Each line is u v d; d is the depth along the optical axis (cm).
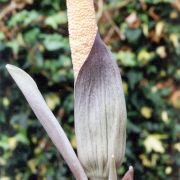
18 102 82
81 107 27
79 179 27
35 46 80
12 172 83
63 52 81
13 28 81
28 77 28
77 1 27
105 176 27
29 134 82
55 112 82
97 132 27
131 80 83
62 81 81
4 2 81
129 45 83
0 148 83
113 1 82
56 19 80
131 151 83
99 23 82
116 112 27
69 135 82
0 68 82
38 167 82
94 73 27
